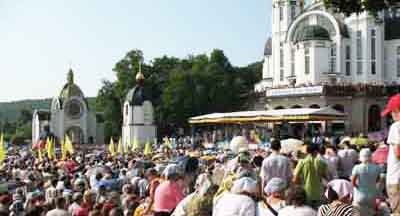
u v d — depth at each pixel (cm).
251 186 1259
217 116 6194
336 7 3083
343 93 8706
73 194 2017
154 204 1567
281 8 10731
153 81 11875
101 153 5475
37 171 3064
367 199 1554
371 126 8994
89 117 11644
